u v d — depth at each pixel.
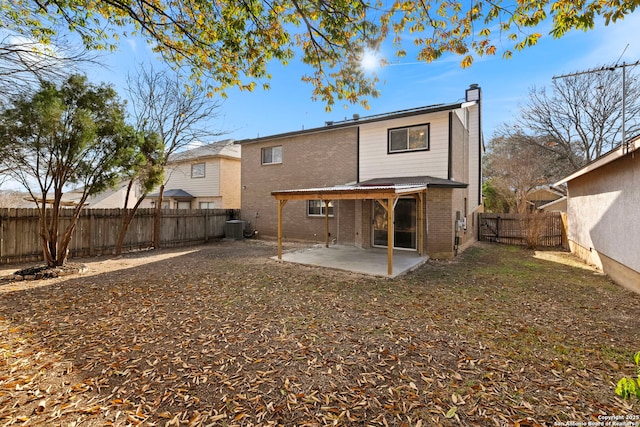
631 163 6.41
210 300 5.78
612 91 18.64
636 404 2.73
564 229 13.06
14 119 6.63
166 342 4.01
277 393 2.94
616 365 3.42
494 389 2.99
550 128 21.75
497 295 6.13
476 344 3.96
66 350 3.77
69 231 8.41
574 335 4.24
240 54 5.37
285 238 15.39
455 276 7.78
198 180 20.30
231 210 16.66
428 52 4.97
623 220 6.80
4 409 2.66
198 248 13.09
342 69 5.64
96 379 3.14
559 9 3.75
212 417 2.60
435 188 10.13
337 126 13.05
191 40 5.20
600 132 19.70
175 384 3.07
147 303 5.57
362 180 12.66
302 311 5.20
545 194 24.08
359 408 2.72
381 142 12.21
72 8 4.75
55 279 7.39
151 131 10.71
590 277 7.70
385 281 7.26
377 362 3.51
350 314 5.06
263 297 5.98
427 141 11.18
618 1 3.44
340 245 12.83
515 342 4.02
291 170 14.97
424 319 4.84
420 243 10.27
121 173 8.63
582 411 2.66
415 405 2.76
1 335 4.18
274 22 4.96
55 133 7.11
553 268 8.80
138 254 11.44
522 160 23.22
